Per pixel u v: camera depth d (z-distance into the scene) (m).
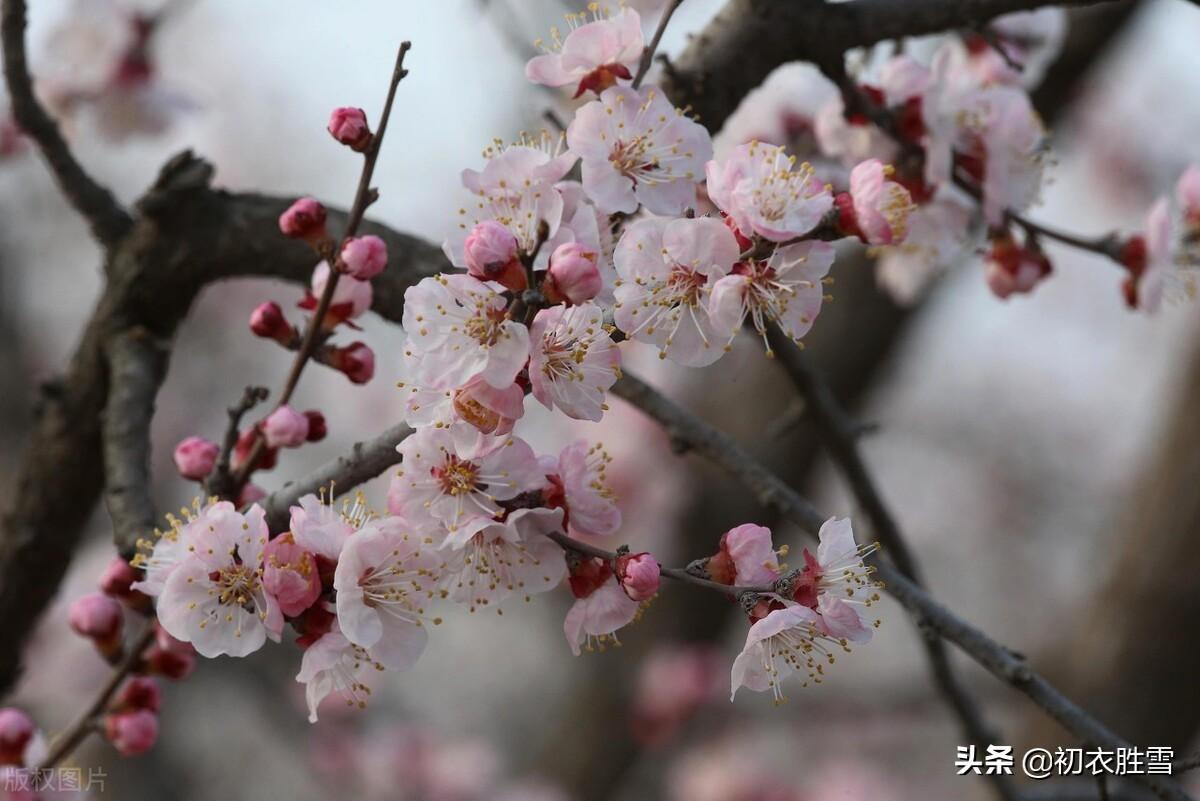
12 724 0.80
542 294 0.70
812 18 0.82
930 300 1.29
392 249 0.82
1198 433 1.22
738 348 1.35
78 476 0.85
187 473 0.77
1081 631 1.24
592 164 0.72
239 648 0.71
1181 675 1.18
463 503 0.71
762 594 0.71
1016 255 0.85
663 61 0.81
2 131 1.14
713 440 0.81
